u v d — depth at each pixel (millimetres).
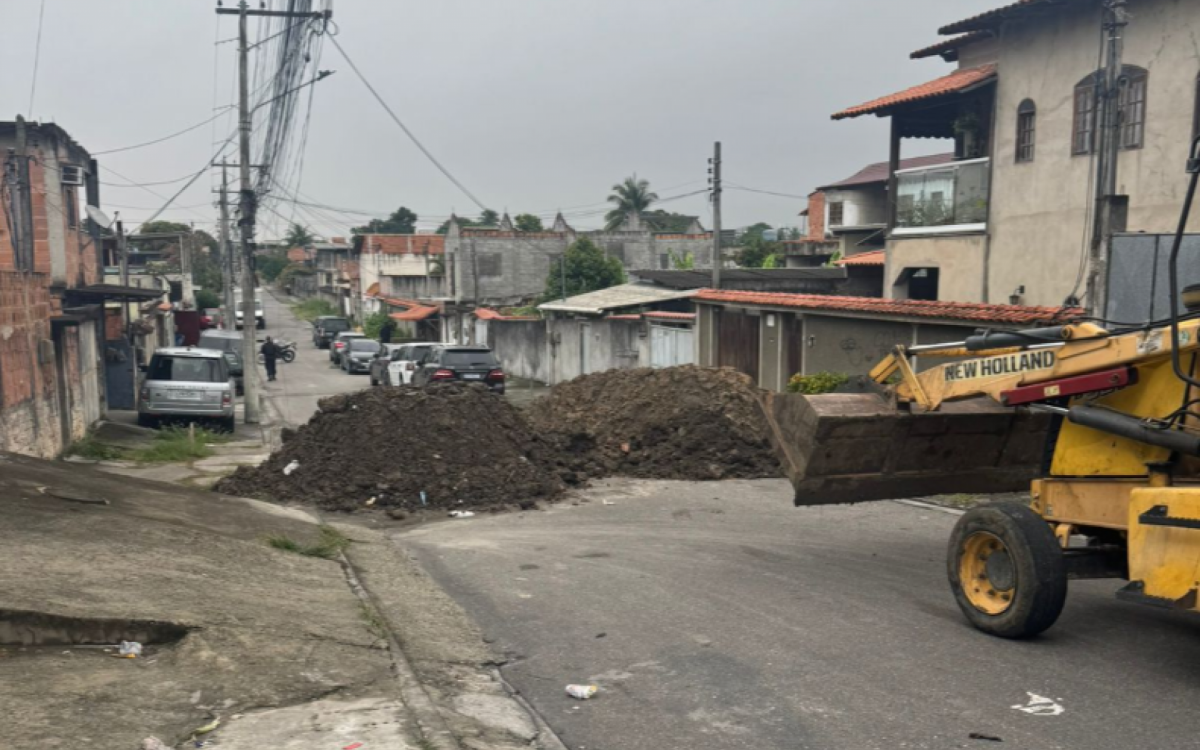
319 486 13250
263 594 7047
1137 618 7379
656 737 5234
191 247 90125
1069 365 6965
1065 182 17062
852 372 20031
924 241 20672
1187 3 14797
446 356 25688
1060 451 7199
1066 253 17031
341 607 7191
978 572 7129
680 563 9391
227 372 23047
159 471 16375
